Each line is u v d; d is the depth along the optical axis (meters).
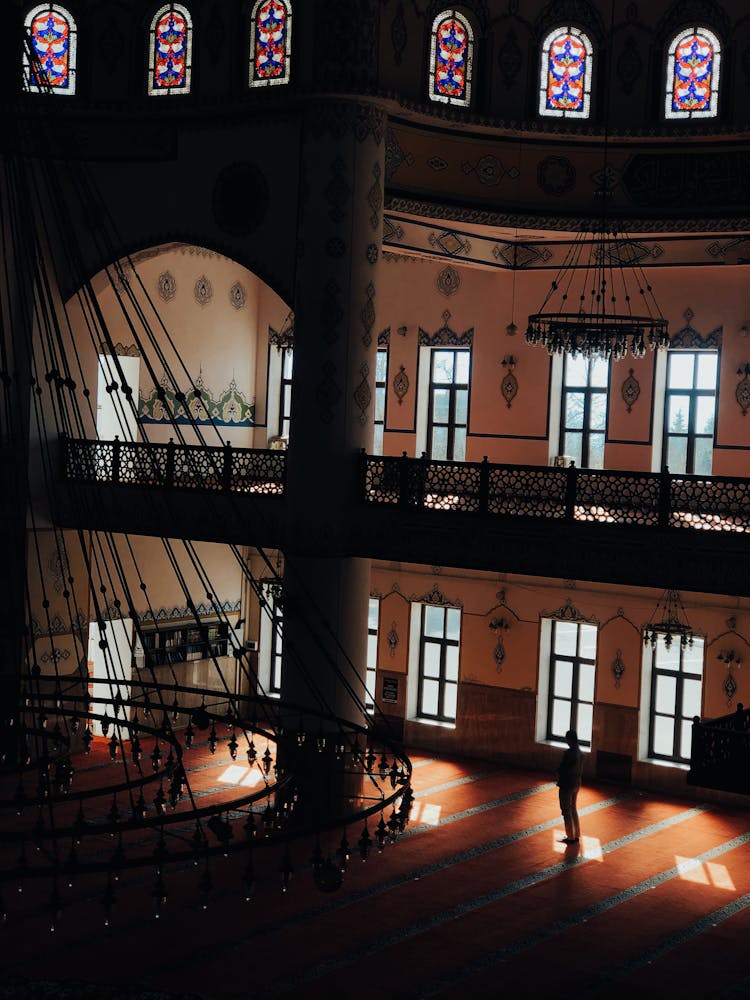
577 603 16.09
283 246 13.48
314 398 13.22
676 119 13.67
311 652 13.31
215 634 18.33
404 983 9.59
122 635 16.86
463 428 16.91
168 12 13.98
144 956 9.86
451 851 13.00
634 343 13.22
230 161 13.80
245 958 9.93
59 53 14.38
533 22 13.87
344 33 12.80
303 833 5.61
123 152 14.34
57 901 4.96
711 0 13.43
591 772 16.05
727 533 11.41
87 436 15.53
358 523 13.31
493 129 13.87
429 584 17.23
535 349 16.17
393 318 17.41
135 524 14.73
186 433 17.64
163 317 17.06
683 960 10.28
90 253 14.66
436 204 13.95
